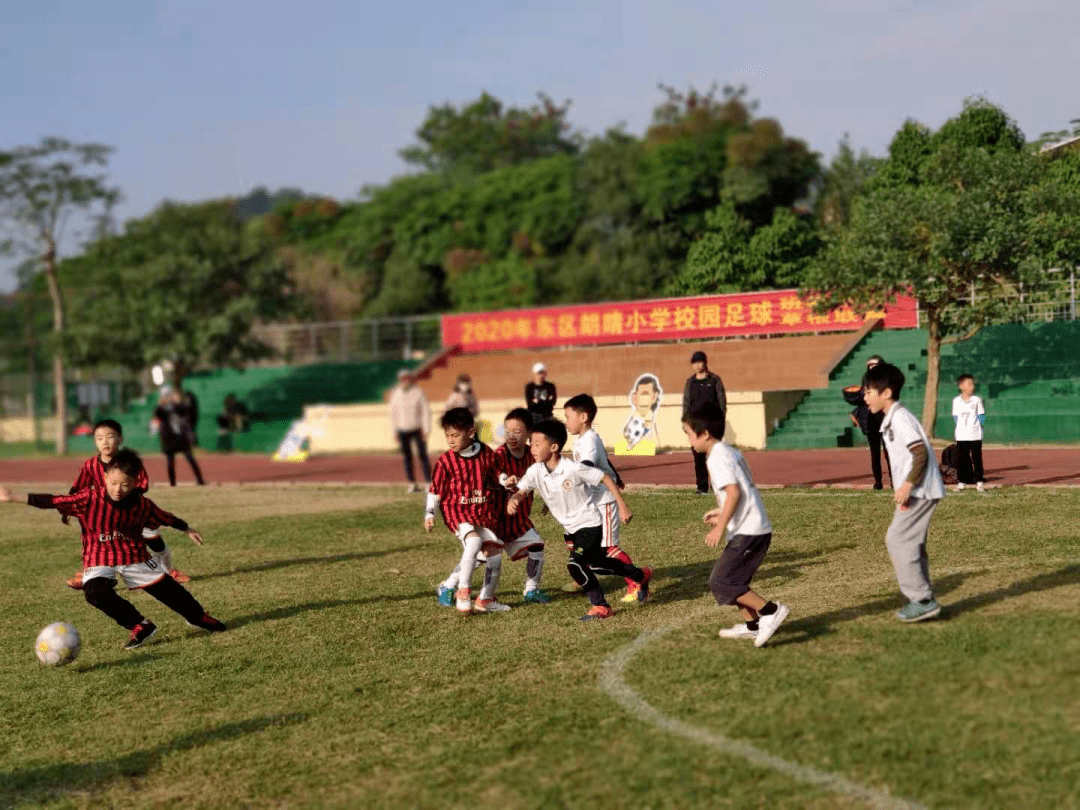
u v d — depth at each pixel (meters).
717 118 39.97
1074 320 22.77
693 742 4.84
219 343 31.33
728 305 27.80
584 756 4.84
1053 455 16.92
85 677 7.02
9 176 31.31
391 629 7.63
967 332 23.16
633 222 40.78
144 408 36.75
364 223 54.25
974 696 4.93
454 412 7.84
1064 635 5.60
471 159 64.38
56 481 22.28
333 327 37.09
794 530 10.20
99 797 5.03
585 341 30.33
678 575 8.70
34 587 10.18
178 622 8.45
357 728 5.58
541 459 7.55
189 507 15.84
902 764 4.38
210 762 5.32
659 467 16.22
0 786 5.25
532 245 47.75
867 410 13.01
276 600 8.91
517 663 6.46
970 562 7.91
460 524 7.87
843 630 6.30
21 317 46.84
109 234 33.41
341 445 28.64
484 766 4.87
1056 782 4.09
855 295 20.97
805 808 4.12
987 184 19.88
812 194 37.81
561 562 9.73
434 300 50.62
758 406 21.44
